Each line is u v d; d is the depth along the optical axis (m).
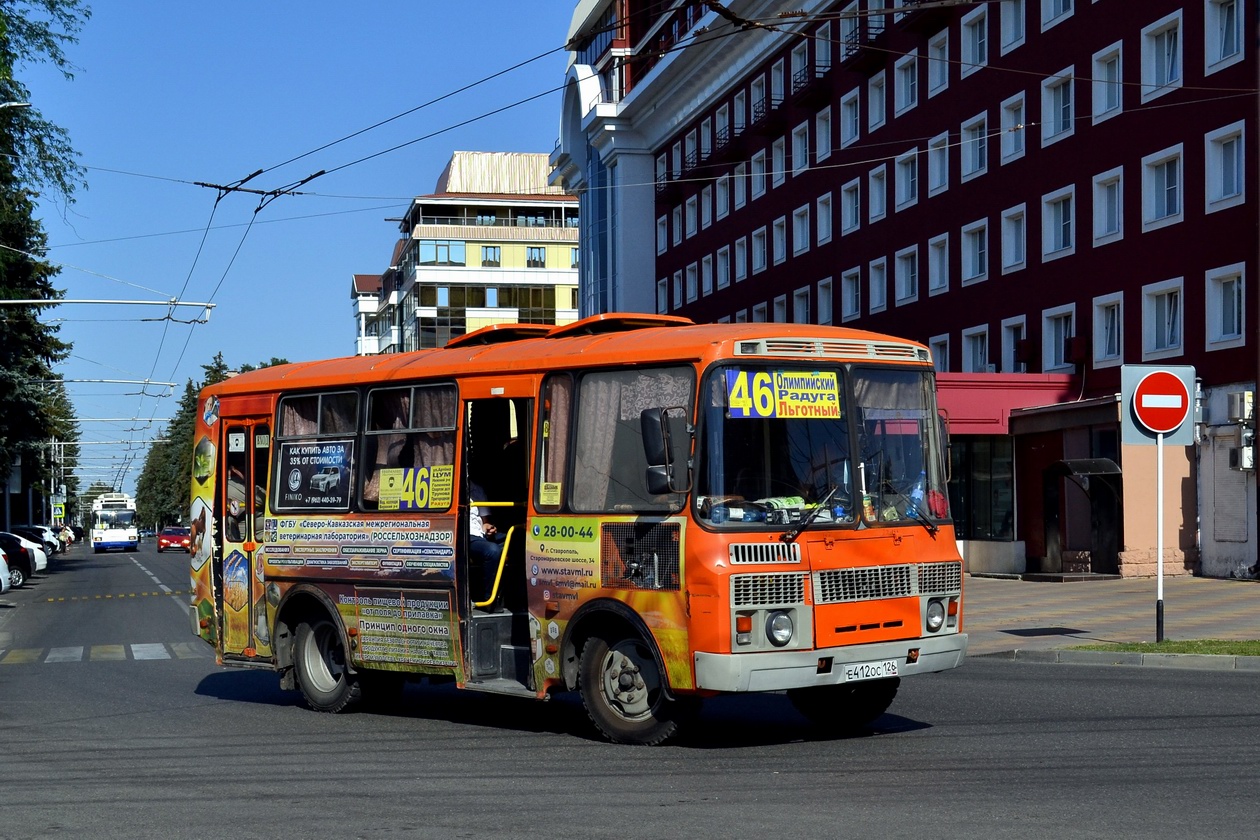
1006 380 35.62
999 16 40.34
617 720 10.53
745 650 9.66
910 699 13.03
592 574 10.52
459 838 7.49
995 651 17.34
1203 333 31.94
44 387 59.47
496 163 106.25
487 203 102.62
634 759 9.96
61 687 16.02
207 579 14.61
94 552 102.06
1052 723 11.19
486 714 12.91
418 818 8.06
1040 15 38.34
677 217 67.19
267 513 13.78
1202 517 31.44
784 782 8.91
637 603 10.15
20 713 13.68
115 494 107.69
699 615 9.70
